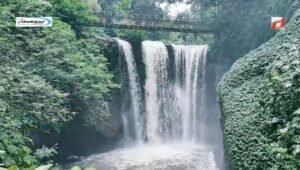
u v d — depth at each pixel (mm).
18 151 6543
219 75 21922
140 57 21969
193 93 23562
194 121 23203
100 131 18078
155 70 22500
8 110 7973
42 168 2617
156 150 19266
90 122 15477
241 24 20500
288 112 7016
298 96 6613
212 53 22406
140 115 21422
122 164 15875
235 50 20703
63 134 15328
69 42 14922
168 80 23031
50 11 15859
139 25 21891
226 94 12711
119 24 21203
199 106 23297
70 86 13922
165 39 32656
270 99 7969
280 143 6672
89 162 16109
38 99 9617
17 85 8812
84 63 14336
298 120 6066
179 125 23000
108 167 15344
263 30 18531
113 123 19156
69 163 15688
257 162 7543
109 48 19844
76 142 16516
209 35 25734
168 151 18906
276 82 7297
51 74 12758
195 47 23938
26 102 9039
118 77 20000
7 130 7164
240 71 13211
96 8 25578
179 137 22859
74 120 15539
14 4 12391
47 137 14047
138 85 21656
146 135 21406
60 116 10656
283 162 6414
